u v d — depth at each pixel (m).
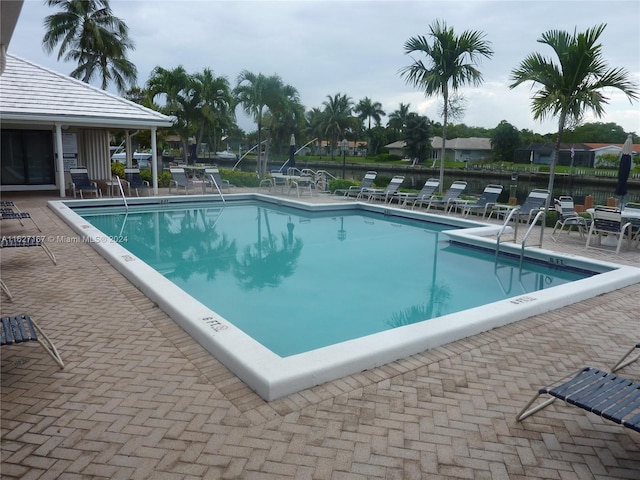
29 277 6.45
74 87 16.22
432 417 3.24
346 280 7.79
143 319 4.92
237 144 52.72
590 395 2.88
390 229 12.23
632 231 9.29
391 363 4.05
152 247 10.09
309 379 3.57
